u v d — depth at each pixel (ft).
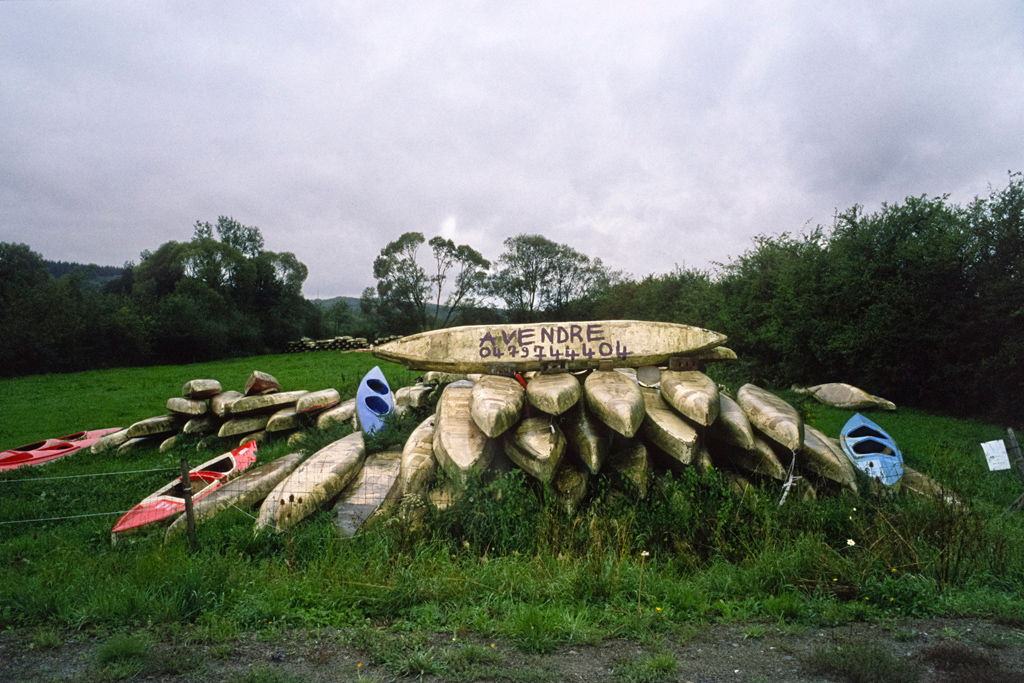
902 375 38.50
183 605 12.08
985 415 35.01
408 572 13.47
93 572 14.03
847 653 10.68
